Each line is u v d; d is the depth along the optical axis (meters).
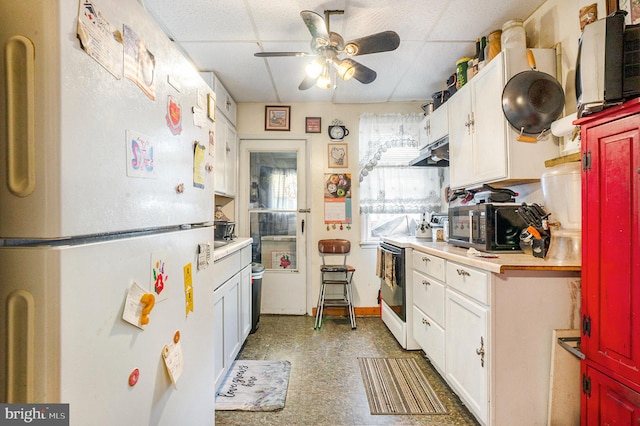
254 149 3.65
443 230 2.78
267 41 2.33
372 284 3.57
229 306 2.13
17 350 0.52
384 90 3.21
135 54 0.74
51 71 0.52
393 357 2.50
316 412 1.82
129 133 0.71
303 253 3.63
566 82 1.82
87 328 0.58
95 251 0.60
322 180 3.58
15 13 0.52
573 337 1.43
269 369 2.30
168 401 0.88
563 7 1.83
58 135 0.53
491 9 2.00
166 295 0.88
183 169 1.01
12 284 0.52
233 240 2.69
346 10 1.98
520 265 1.43
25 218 0.52
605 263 1.17
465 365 1.70
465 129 2.28
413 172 3.51
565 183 1.58
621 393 1.12
